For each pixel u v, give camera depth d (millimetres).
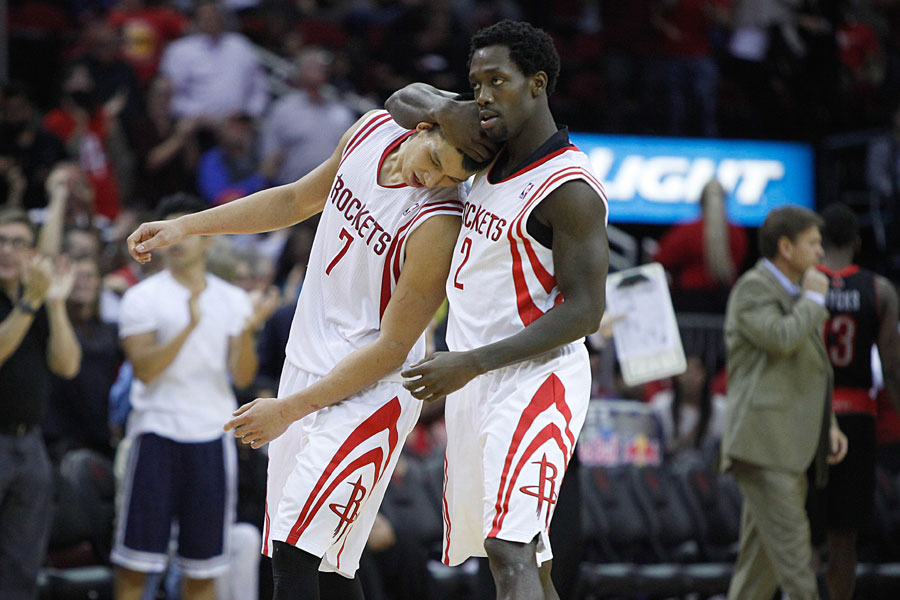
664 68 34156
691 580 20188
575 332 9141
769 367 15883
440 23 35250
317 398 9797
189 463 16312
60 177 19953
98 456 18062
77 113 28766
